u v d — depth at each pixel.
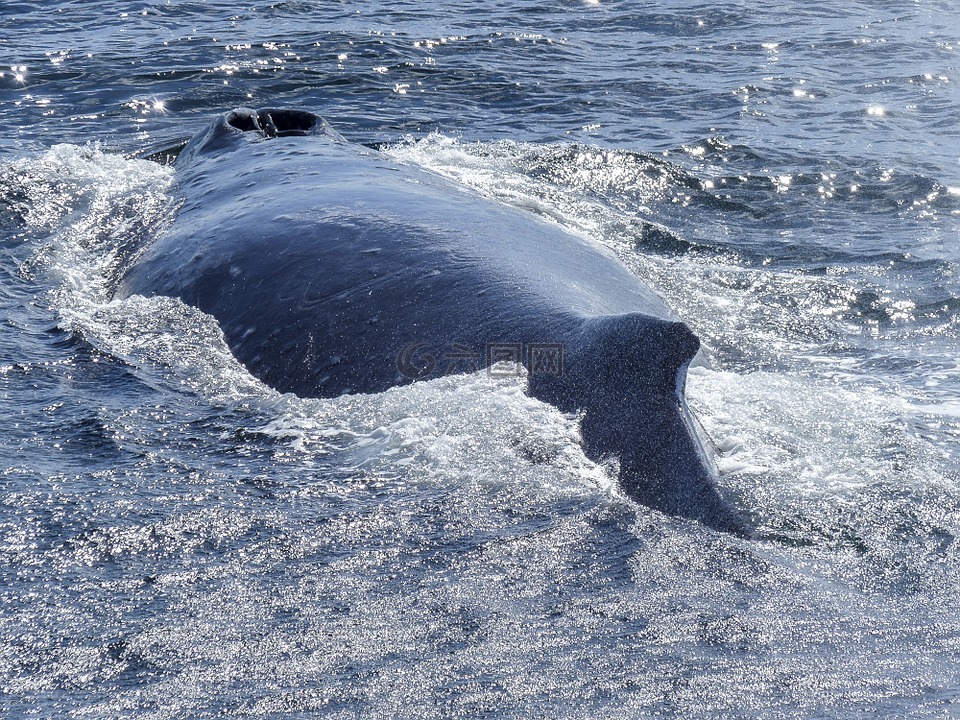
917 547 20.95
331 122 57.62
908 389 29.67
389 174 37.31
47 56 69.12
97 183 43.75
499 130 57.72
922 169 52.31
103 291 35.62
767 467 23.59
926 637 18.25
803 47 78.50
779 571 20.12
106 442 25.72
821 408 27.02
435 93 64.19
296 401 27.77
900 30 83.56
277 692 17.05
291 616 19.03
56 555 21.03
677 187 49.44
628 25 84.38
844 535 21.33
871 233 44.31
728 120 60.81
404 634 18.44
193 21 80.56
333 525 22.02
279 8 85.12
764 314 35.59
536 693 16.91
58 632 18.64
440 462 23.97
